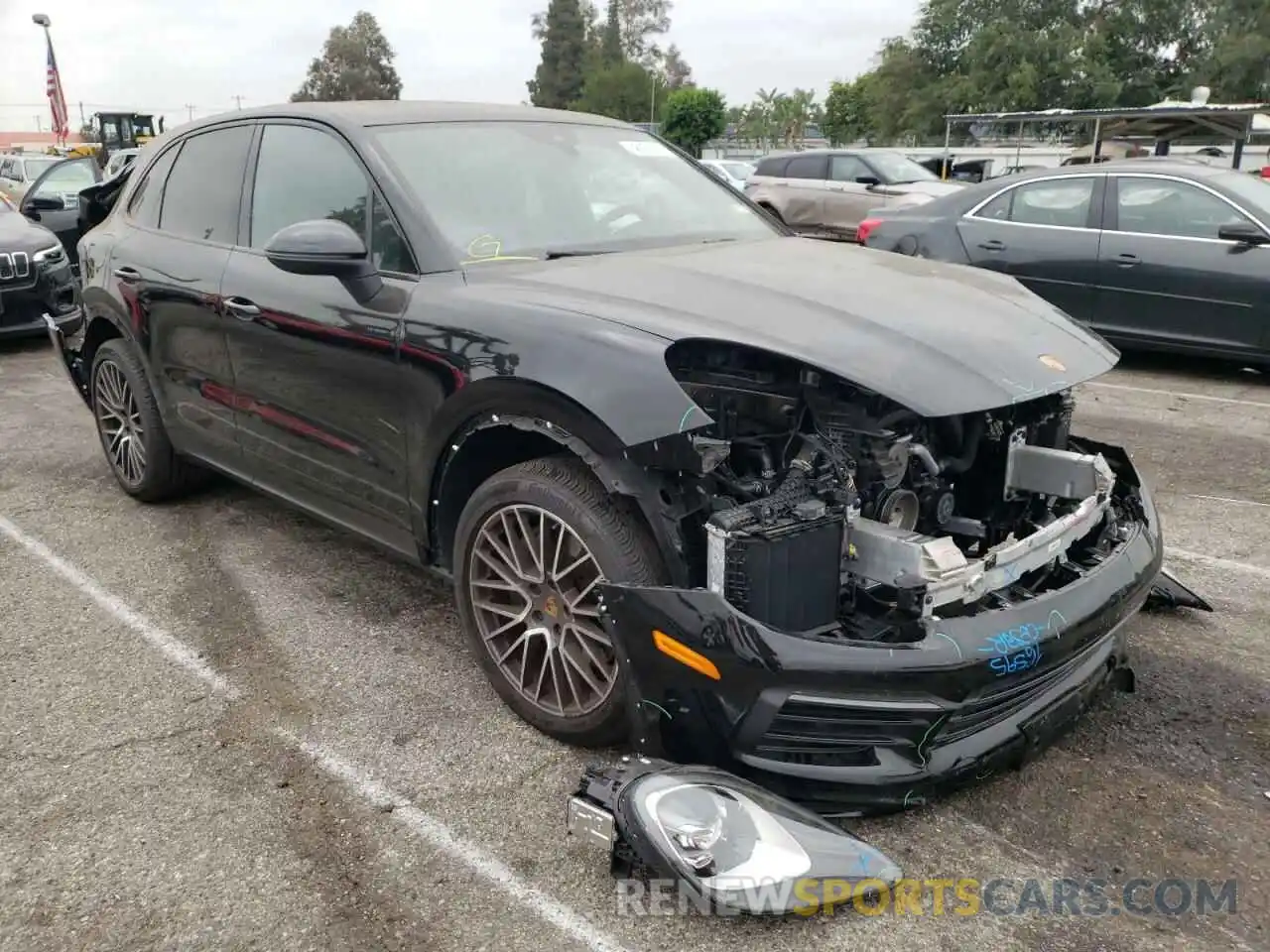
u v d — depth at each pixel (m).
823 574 2.40
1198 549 4.26
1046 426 3.04
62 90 37.38
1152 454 5.59
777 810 2.23
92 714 3.04
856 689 2.26
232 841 2.46
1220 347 7.20
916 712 2.29
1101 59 45.94
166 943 2.15
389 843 2.45
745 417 2.61
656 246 3.49
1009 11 48.09
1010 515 2.98
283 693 3.15
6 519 4.69
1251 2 44.66
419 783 2.68
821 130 69.44
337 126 3.46
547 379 2.52
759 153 57.88
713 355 2.61
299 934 2.17
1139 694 3.11
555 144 3.76
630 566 2.50
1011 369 2.56
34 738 2.92
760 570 2.29
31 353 8.66
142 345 4.35
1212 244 7.13
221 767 2.77
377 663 3.33
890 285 3.01
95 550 4.30
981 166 23.11
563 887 2.30
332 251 2.92
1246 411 6.49
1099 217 7.63
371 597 3.84
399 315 3.00
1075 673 2.70
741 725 2.29
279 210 3.65
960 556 2.38
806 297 2.80
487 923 2.20
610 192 3.68
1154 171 7.46
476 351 2.73
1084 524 2.79
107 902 2.27
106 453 4.98
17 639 3.52
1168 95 46.31
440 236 3.13
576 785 2.66
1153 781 2.68
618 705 2.62
